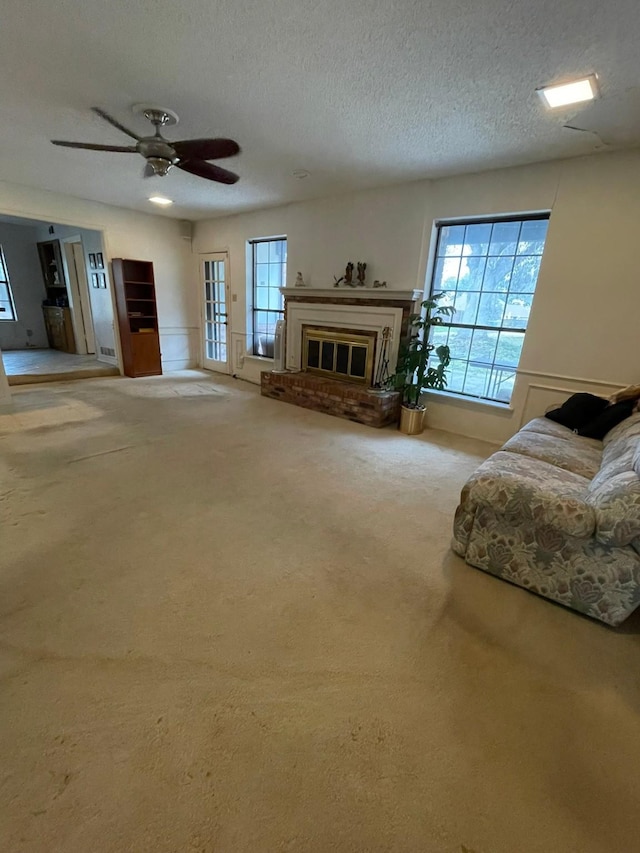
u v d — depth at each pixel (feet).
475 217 11.78
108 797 3.37
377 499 8.63
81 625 5.08
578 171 9.78
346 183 12.98
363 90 7.21
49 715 4.00
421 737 3.96
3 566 6.09
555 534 5.57
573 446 8.16
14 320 25.93
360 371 14.71
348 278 14.47
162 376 20.54
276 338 16.85
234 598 5.65
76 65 6.72
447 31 5.57
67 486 8.63
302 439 12.07
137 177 13.37
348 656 4.82
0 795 3.34
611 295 9.87
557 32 5.47
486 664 4.80
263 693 4.33
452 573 6.37
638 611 5.77
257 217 17.89
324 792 3.48
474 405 12.72
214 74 6.89
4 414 13.35
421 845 3.17
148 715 4.05
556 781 3.63
